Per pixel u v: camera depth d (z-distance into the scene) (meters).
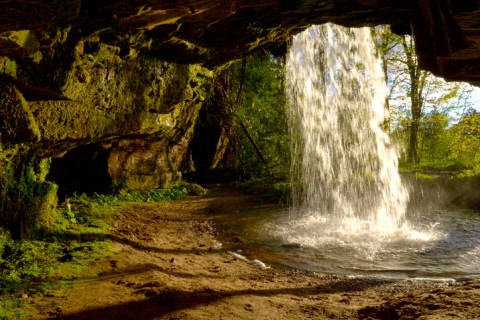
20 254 6.45
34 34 5.07
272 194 17.89
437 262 7.90
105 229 9.01
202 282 6.19
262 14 7.25
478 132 18.20
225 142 27.52
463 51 3.45
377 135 21.19
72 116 7.99
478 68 3.76
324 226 11.81
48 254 6.66
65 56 6.28
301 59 23.47
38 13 3.34
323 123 23.47
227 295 5.60
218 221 12.63
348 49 21.70
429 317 4.17
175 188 18.89
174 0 5.04
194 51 9.64
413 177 16.80
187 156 24.70
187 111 18.56
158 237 9.48
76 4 3.49
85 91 8.16
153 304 4.96
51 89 6.39
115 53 8.38
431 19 3.68
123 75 9.25
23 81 5.93
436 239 9.82
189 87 12.49
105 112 9.10
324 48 22.64
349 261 8.17
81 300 4.92
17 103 6.03
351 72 21.98
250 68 27.23
